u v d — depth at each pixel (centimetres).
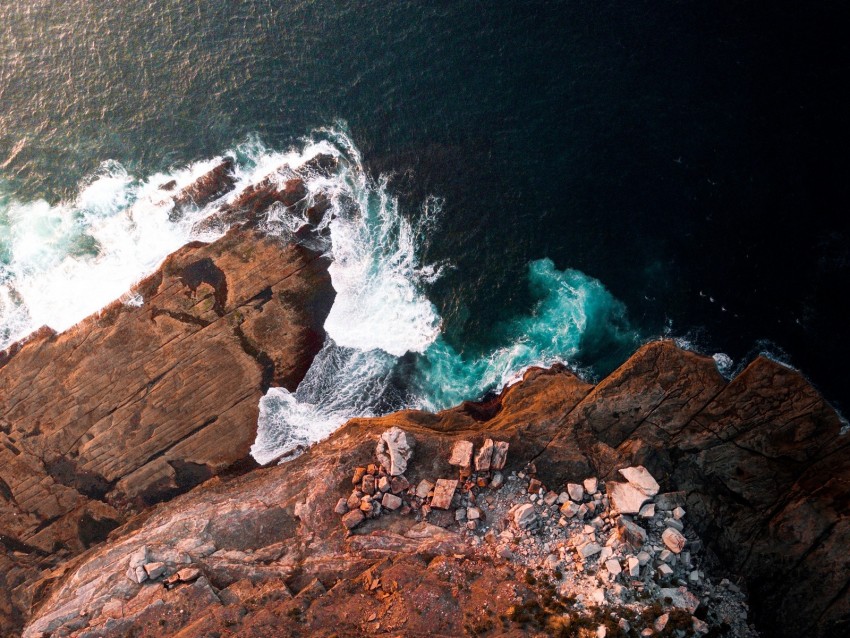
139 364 5588
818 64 6041
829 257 5403
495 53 6675
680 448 4438
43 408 5534
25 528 5334
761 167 5778
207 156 6550
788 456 4253
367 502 4447
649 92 6253
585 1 6769
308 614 3850
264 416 5497
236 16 7250
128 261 6053
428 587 3881
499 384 5447
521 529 4200
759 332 5259
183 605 4059
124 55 7181
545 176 6119
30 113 6975
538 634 3619
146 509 5312
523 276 5791
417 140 6412
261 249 5884
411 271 5931
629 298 5581
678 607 3788
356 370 5653
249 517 4625
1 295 6022
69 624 4141
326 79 6800
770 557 4047
